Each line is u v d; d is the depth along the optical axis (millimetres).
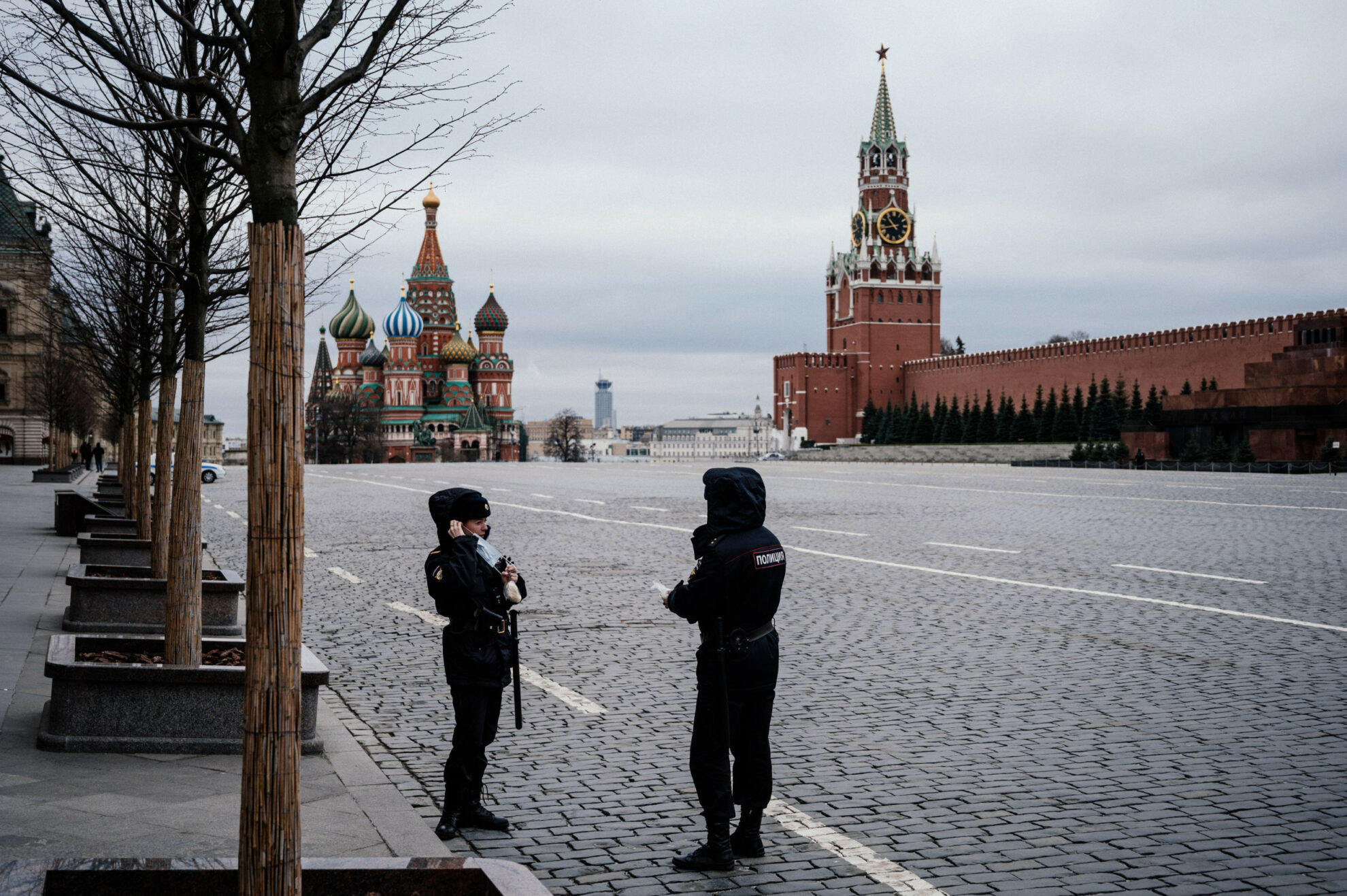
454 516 6723
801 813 6668
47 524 27500
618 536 24500
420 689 10039
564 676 10461
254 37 4172
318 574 18484
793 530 25328
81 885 4012
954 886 5559
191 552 8516
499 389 180375
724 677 5879
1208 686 9836
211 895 4102
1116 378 112625
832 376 159750
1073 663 10875
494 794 7062
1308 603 14203
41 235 15656
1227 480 46500
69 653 8086
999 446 95062
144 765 7301
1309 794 6914
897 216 160125
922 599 14984
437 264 176625
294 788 3818
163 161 10125
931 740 8195
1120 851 6000
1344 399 60875
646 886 5602
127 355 16469
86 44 8188
